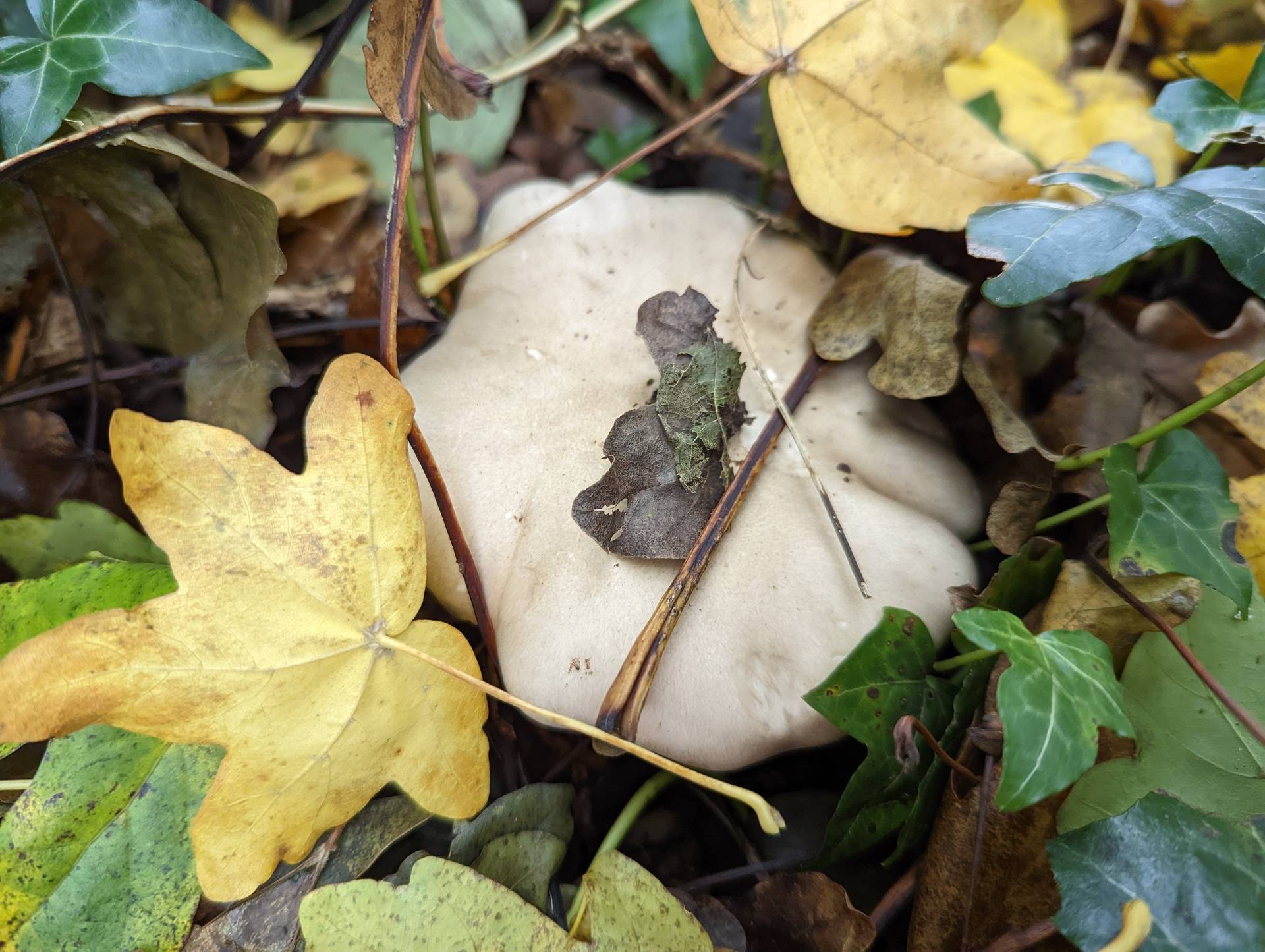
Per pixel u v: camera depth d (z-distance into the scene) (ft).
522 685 0.63
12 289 0.75
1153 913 0.50
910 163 0.70
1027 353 0.75
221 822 0.52
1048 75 0.91
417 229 0.79
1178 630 0.60
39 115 0.64
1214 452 0.72
